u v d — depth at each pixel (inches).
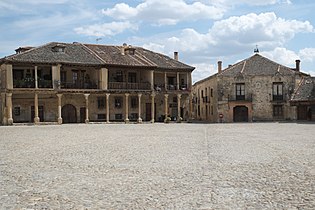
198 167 444.8
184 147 675.4
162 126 1549.0
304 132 1099.3
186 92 2096.5
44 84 1764.3
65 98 1875.0
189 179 373.7
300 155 550.9
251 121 2095.2
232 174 399.2
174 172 413.4
